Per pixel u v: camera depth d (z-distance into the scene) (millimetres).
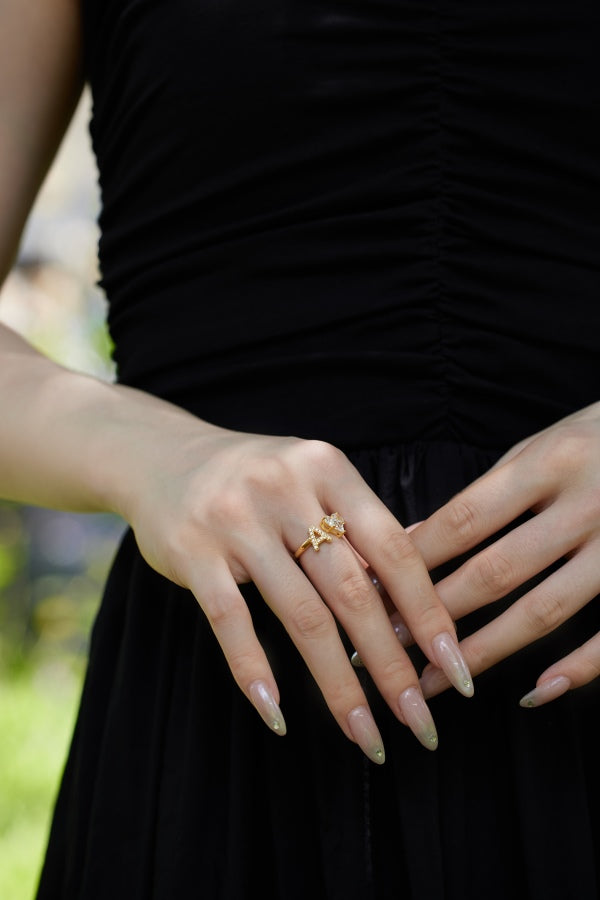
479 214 1121
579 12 1114
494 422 1120
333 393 1122
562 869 1001
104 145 1307
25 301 5930
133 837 1097
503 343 1112
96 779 1137
